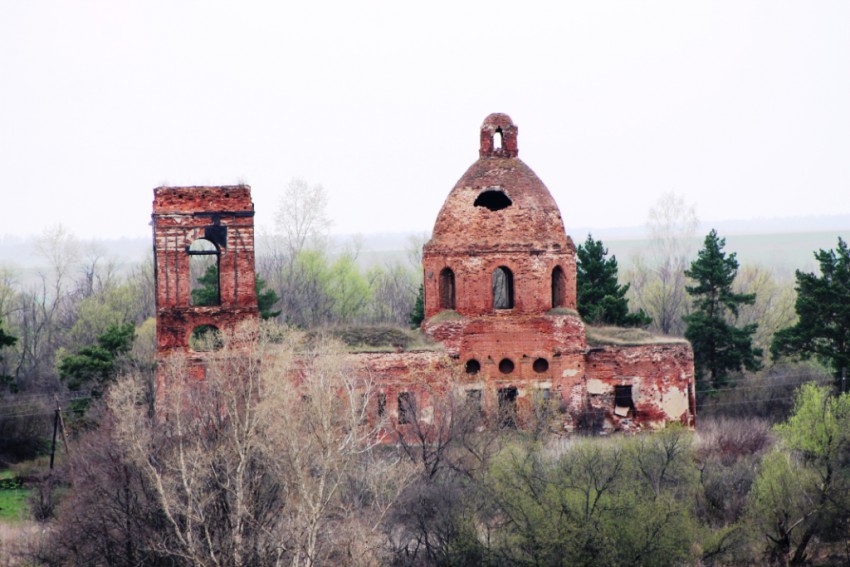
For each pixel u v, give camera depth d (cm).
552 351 8138
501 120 8362
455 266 8138
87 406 9369
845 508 6475
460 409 7425
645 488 6344
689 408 8262
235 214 7644
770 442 8000
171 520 5703
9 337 10000
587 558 5722
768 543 6519
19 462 9200
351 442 6169
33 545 6444
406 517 6306
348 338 7794
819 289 9531
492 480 6344
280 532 5769
